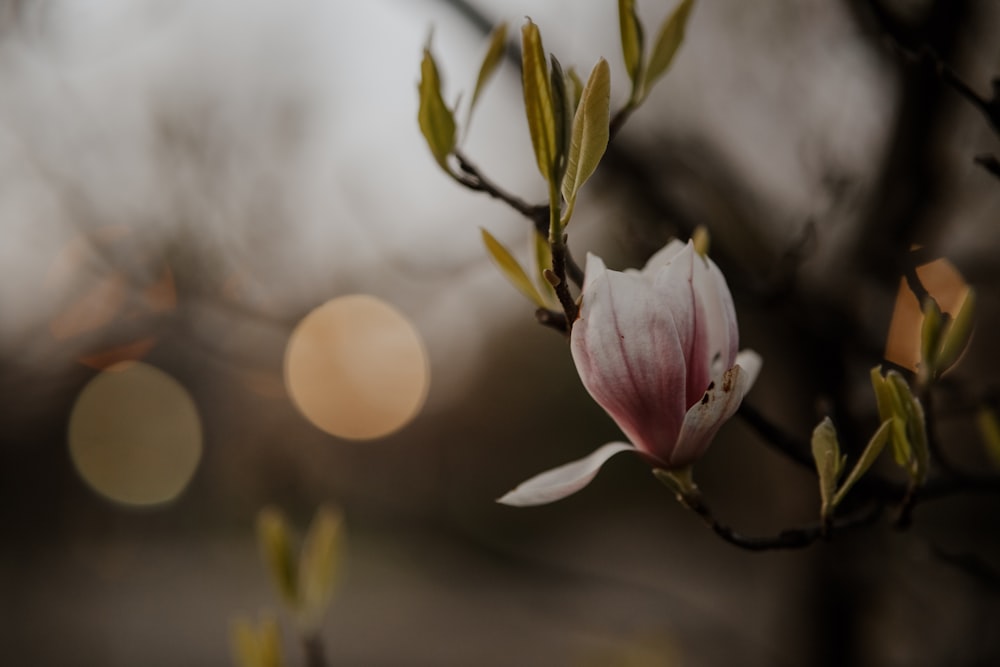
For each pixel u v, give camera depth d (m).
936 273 0.73
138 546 4.85
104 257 1.48
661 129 1.11
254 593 5.91
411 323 1.48
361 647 4.62
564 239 0.56
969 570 0.76
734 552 4.19
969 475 0.65
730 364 0.58
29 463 3.57
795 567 1.18
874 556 1.15
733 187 1.08
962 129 0.91
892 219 0.86
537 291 0.63
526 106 0.55
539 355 5.77
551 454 5.82
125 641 4.46
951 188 0.90
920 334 0.66
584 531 6.57
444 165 0.64
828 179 0.93
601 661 1.47
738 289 0.83
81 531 3.94
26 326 1.70
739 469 3.13
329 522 0.82
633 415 0.58
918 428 0.60
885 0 0.71
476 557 1.60
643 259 0.92
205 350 1.50
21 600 3.85
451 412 3.70
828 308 0.90
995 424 0.73
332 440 2.22
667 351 0.57
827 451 0.58
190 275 1.49
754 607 3.29
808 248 0.83
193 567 6.06
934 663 1.18
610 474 6.91
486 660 4.13
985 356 0.98
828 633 1.12
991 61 0.88
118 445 3.55
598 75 0.54
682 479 0.58
